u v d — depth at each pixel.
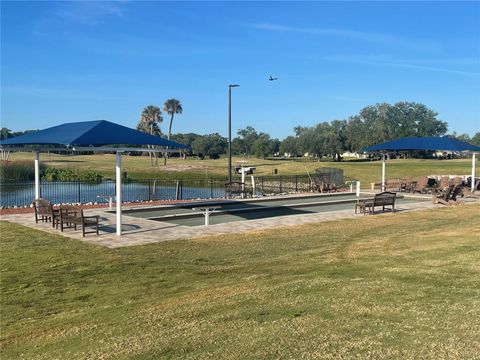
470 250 10.15
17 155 87.88
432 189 27.06
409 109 111.31
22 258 10.92
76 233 13.80
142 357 5.07
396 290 7.04
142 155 111.81
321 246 11.86
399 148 27.05
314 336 5.26
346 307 6.29
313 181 32.84
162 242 12.58
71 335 6.23
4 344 6.18
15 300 8.18
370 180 44.22
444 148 25.95
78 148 12.98
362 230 14.33
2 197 27.34
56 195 28.89
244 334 5.50
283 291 7.41
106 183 36.69
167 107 97.56
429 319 5.61
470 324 5.39
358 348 4.84
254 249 11.67
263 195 26.81
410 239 12.36
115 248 11.85
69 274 9.66
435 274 8.00
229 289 8.01
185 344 5.33
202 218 17.73
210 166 66.50
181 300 7.53
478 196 25.22
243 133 146.62
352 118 118.69
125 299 8.01
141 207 19.41
